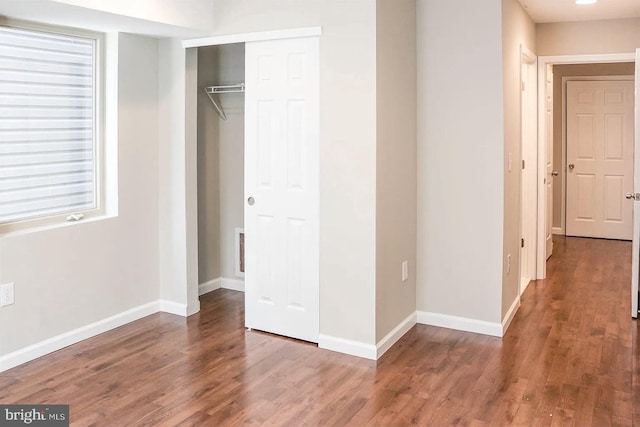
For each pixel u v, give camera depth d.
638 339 4.06
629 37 5.20
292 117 3.93
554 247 7.25
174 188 4.50
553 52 5.45
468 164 4.17
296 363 3.65
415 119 4.27
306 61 3.84
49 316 3.80
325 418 2.96
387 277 3.88
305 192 3.92
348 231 3.76
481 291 4.20
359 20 3.60
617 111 7.57
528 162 5.64
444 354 3.80
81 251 4.00
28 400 3.15
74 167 4.08
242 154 5.03
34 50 3.76
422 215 4.35
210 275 5.21
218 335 4.15
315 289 3.94
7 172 3.66
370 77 3.60
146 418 2.95
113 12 3.44
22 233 3.63
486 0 4.00
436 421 2.92
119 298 4.31
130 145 4.32
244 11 4.02
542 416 2.97
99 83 4.17
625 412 3.01
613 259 6.55
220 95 5.06
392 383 3.36
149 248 4.55
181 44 4.35
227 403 3.12
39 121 3.82
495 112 4.05
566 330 4.26
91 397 3.19
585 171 7.79
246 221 4.22
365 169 3.66
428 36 4.20
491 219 4.13
